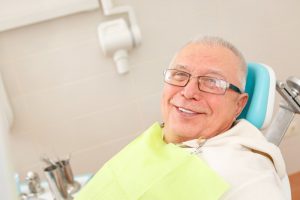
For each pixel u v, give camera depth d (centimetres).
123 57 169
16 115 174
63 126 180
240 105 99
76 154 185
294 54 191
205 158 84
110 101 181
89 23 169
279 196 72
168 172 83
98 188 96
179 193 79
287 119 103
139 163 92
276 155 86
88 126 182
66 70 173
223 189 74
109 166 101
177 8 175
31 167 183
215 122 93
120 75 178
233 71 92
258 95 97
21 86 171
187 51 96
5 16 158
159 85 183
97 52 173
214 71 91
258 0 180
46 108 176
